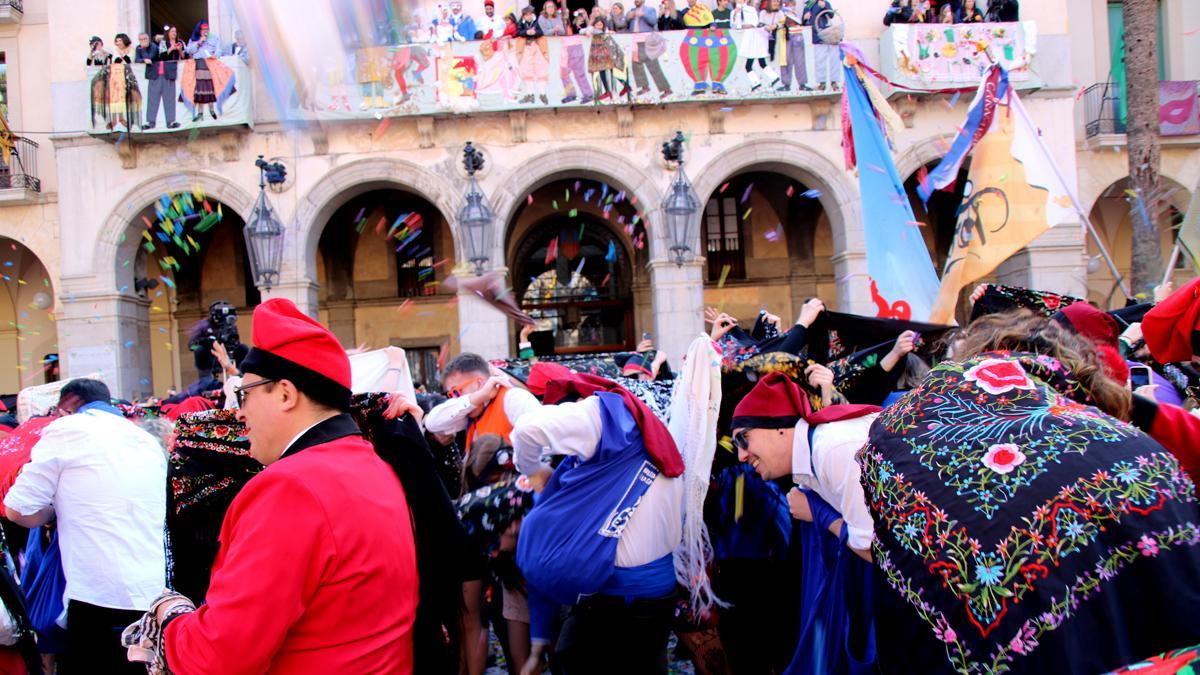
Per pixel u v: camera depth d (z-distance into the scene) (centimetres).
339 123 1534
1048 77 1594
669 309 1566
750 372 349
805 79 1544
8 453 409
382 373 367
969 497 161
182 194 1566
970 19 1571
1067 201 559
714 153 1596
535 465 347
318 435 204
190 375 1867
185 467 276
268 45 602
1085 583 146
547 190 1897
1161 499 147
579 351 1931
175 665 178
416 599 211
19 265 1852
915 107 1563
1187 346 253
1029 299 383
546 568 315
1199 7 1811
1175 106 1661
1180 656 133
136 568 319
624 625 313
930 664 165
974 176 588
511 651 396
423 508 256
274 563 176
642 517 313
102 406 367
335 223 1886
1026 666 148
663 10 1560
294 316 212
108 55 1544
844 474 262
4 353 1852
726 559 365
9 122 1731
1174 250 456
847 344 449
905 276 608
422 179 1572
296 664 181
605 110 1588
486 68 1530
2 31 1747
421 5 1499
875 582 184
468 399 407
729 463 375
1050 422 163
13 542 433
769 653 358
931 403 184
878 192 630
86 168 1580
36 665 308
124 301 1606
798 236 1919
